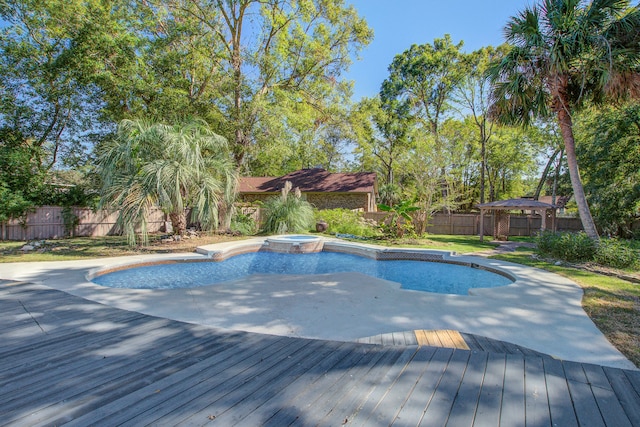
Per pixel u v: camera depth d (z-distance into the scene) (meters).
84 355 2.99
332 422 2.05
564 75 8.36
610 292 5.55
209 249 9.60
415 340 3.45
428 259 9.79
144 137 9.92
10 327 3.69
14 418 2.04
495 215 16.00
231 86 15.83
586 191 14.44
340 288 5.99
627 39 7.46
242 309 4.61
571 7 7.83
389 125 28.89
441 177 15.49
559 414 2.16
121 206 9.63
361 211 18.19
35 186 12.93
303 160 31.33
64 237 13.13
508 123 9.55
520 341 3.46
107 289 5.47
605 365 2.91
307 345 3.31
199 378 2.59
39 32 14.76
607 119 12.47
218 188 10.95
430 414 2.15
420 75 26.36
